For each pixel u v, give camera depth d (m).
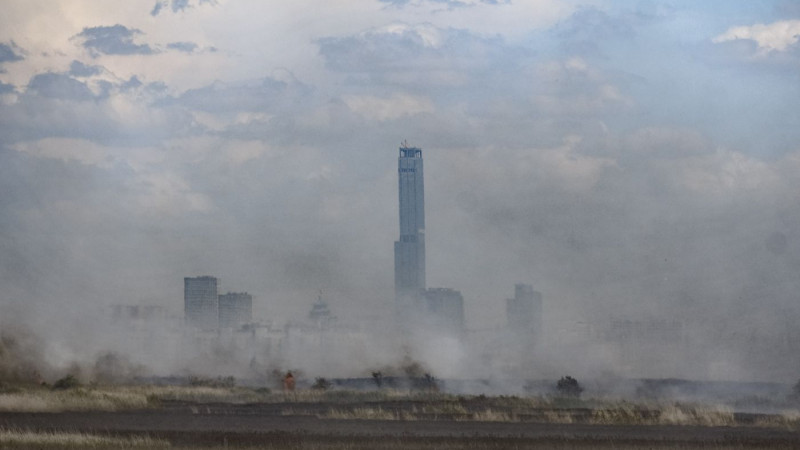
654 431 109.31
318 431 108.38
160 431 107.38
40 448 90.81
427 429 111.31
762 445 95.75
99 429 110.50
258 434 103.25
